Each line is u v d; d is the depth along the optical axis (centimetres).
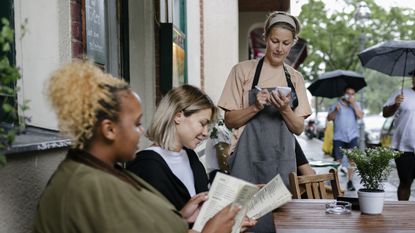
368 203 335
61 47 276
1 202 202
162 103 274
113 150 183
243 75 418
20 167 218
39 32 269
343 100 1066
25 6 264
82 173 175
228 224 210
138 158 266
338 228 301
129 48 523
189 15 786
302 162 459
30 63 265
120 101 181
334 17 3541
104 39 388
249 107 399
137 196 180
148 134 276
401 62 873
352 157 343
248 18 1659
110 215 170
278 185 261
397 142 690
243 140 408
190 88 276
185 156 282
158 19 550
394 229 298
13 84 230
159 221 181
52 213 173
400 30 3491
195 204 252
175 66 590
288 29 407
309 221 319
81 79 179
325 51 3650
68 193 172
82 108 176
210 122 279
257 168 405
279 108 388
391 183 1108
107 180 174
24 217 221
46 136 247
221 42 1001
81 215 170
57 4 271
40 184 237
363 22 1784
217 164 512
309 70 3819
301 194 422
